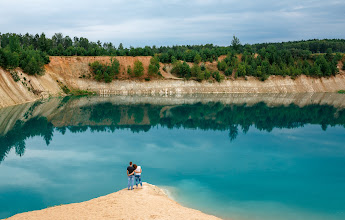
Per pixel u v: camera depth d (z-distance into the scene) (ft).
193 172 99.86
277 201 76.13
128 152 125.39
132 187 76.02
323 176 98.37
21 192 79.97
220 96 395.75
